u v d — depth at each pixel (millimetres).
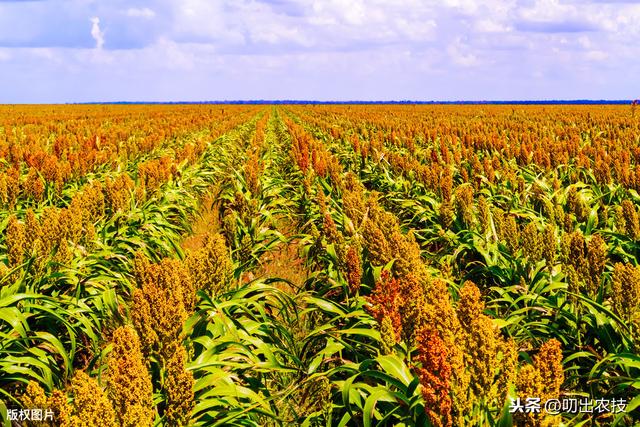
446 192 8422
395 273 5707
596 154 14719
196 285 5301
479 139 19500
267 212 9641
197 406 3844
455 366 2998
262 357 5254
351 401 3990
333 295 6961
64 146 17922
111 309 5500
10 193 9352
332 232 6340
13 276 5812
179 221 11352
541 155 14125
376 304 4402
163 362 4039
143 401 3121
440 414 3045
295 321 6293
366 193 12766
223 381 4125
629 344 4625
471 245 7363
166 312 3971
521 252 6883
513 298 6277
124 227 8438
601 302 5145
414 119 47250
